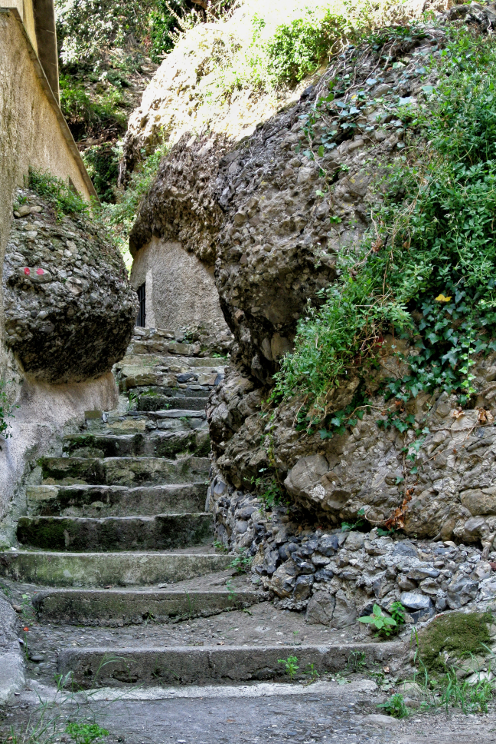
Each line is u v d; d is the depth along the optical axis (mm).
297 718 2459
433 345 3293
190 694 2766
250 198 4059
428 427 3234
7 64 4793
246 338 4422
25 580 3889
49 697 2635
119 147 13109
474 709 2479
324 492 3379
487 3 4195
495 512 3029
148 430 6176
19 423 4883
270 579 3664
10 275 4770
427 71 3680
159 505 4879
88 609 3535
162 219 9555
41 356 5168
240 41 8117
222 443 4660
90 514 4750
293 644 3090
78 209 5664
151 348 8141
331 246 3592
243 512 4180
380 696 2666
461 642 2748
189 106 9211
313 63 6883
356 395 3410
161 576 4000
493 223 3209
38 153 5676
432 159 3408
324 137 3875
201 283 8789
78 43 13562
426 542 3170
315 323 3521
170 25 12188
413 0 6008
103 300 5480
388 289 3318
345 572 3271
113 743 2211
